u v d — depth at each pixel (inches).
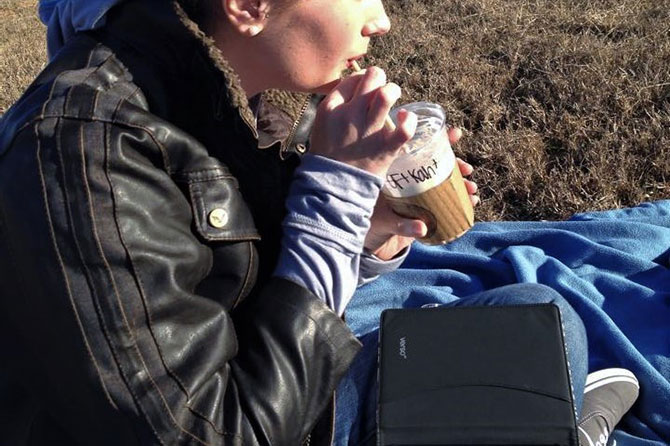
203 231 49.9
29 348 49.1
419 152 58.2
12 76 220.7
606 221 109.4
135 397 45.2
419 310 59.7
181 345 46.9
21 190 44.8
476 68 164.9
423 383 53.7
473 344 55.8
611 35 173.0
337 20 52.1
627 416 83.7
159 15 51.3
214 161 51.0
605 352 89.0
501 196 128.0
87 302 44.3
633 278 102.0
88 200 44.3
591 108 141.4
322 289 53.0
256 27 51.7
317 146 55.2
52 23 61.4
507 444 50.1
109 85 49.3
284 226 54.2
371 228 66.6
